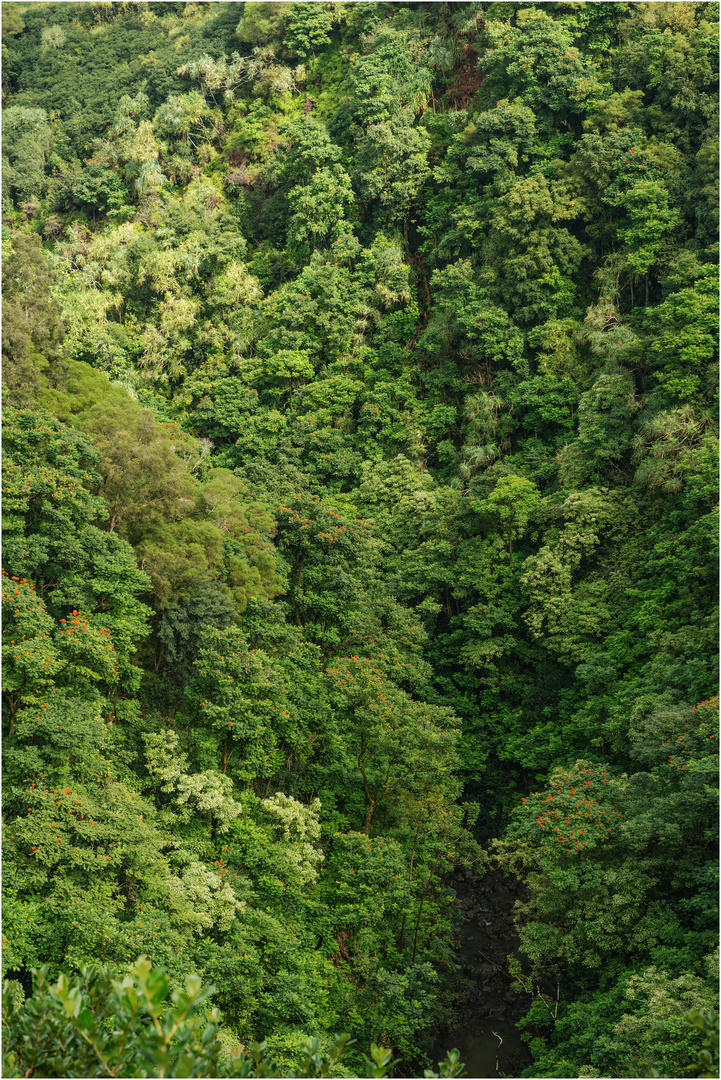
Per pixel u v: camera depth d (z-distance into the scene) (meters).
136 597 31.84
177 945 22.44
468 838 35.41
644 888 25.77
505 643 43.09
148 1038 7.39
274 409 56.94
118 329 61.69
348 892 28.62
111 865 22.81
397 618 43.09
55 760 24.27
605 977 26.28
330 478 54.16
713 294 42.72
